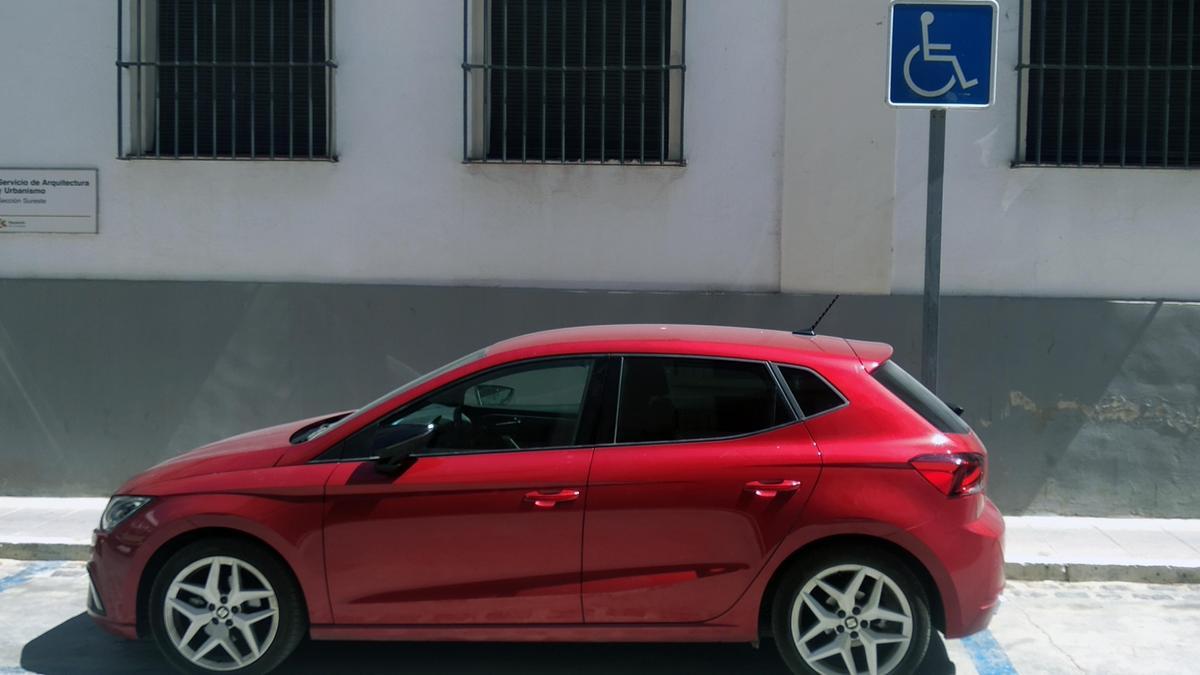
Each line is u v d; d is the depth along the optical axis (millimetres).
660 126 7676
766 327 7543
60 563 6664
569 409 4676
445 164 7656
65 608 5832
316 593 4574
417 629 4582
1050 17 7465
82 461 7797
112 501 4852
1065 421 7457
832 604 4531
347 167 7684
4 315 7766
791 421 4582
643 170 7590
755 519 4441
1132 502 7453
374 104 7656
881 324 7488
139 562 4625
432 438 4660
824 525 4422
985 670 5031
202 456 4949
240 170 7707
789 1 7434
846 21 7410
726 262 7609
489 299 7609
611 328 5137
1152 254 7441
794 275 7531
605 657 5191
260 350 7730
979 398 7484
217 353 7738
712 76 7547
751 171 7562
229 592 4629
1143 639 5461
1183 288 7434
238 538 4617
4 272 7773
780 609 4523
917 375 7477
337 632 4598
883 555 4469
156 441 7770
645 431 4609
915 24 5641
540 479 4500
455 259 7688
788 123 7465
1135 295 7457
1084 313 7414
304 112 7738
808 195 7488
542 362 4723
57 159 7758
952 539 4445
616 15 7633
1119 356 7414
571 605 4523
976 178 7469
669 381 4668
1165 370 7391
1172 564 6426
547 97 7684
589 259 7645
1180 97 7469
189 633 4621
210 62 7727
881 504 4418
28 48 7707
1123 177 7418
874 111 7422
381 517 4535
